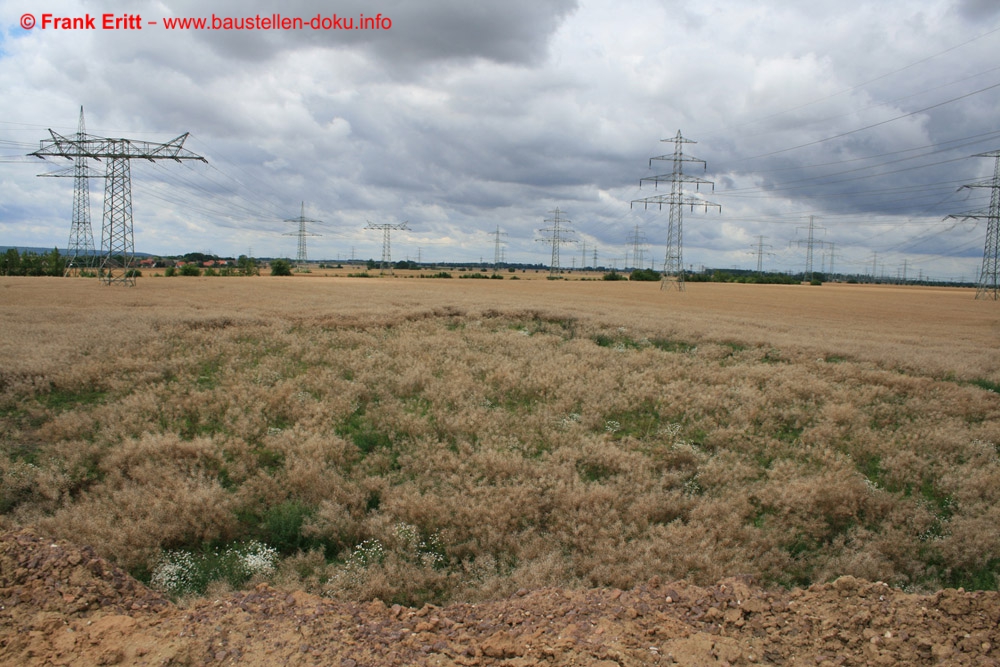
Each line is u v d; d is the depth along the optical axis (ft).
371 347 75.00
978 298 305.32
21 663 15.97
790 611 20.62
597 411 51.93
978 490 37.63
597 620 20.10
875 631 18.83
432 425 46.19
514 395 56.80
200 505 29.94
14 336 67.62
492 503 32.76
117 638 17.49
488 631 20.16
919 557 31.01
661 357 76.84
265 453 39.52
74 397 48.62
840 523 34.01
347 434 44.19
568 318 113.29
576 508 33.45
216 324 88.99
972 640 17.79
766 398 56.90
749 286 424.46
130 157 188.65
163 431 41.32
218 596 21.57
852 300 265.34
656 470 40.83
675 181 285.02
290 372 59.88
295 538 30.14
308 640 17.95
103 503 30.14
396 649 18.01
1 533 23.80
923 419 53.06
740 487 37.55
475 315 111.55
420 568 27.40
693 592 22.39
